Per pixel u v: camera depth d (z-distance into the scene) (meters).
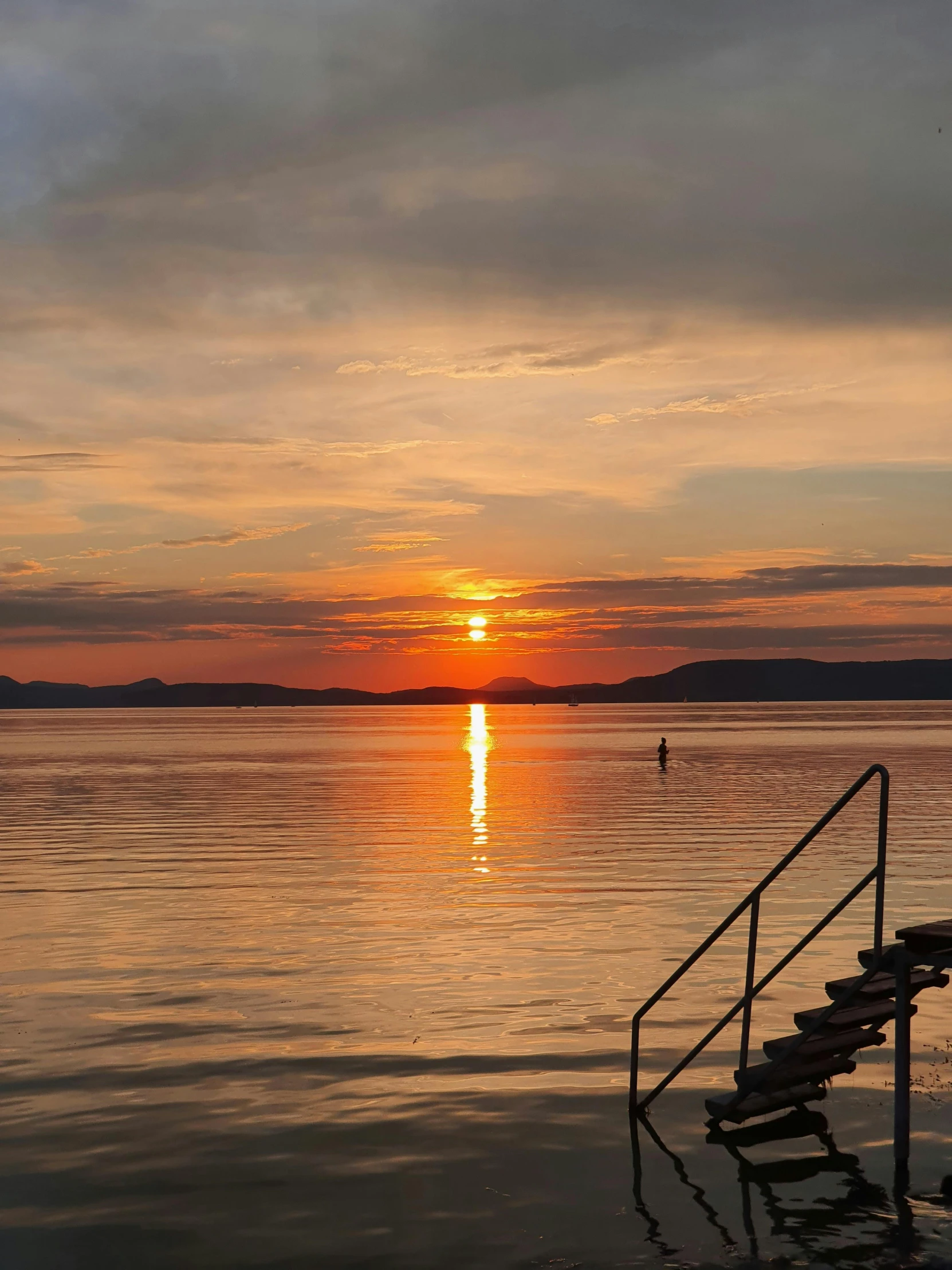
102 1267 6.81
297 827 34.47
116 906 19.88
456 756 87.25
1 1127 9.12
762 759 75.56
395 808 41.34
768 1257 6.85
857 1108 9.52
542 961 15.20
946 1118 9.24
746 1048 9.12
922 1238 7.11
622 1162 8.41
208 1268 6.77
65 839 31.34
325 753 93.88
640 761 76.50
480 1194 7.83
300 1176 8.15
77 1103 9.66
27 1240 7.18
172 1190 7.90
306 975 14.38
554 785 53.34
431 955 15.58
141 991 13.54
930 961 8.31
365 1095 9.86
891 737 114.50
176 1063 10.75
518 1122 9.23
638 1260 6.84
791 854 9.32
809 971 14.57
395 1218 7.46
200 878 23.38
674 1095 9.90
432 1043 11.37
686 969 9.48
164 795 48.31
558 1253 6.94
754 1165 8.35
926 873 23.17
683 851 27.55
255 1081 10.23
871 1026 9.87
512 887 21.81
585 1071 10.54
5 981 14.13
